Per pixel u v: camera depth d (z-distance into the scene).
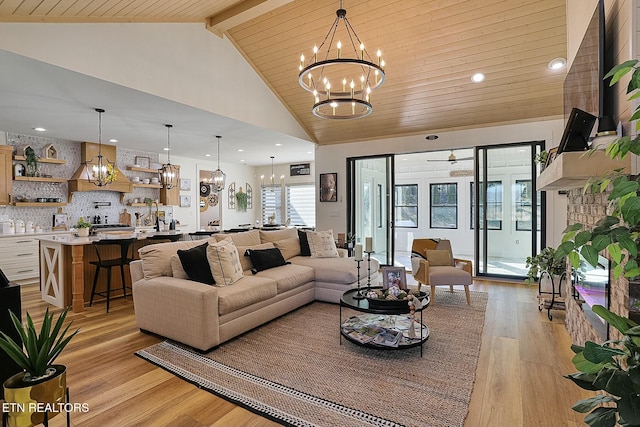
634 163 1.84
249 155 8.72
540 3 3.71
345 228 7.06
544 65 4.35
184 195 8.91
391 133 6.49
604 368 1.00
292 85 5.75
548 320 3.66
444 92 5.13
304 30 4.68
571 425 1.93
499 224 5.70
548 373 2.52
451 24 4.15
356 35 4.56
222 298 2.97
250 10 4.24
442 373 2.52
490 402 2.16
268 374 2.52
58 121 5.15
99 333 3.34
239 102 5.22
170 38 4.21
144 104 4.35
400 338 2.84
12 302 2.16
